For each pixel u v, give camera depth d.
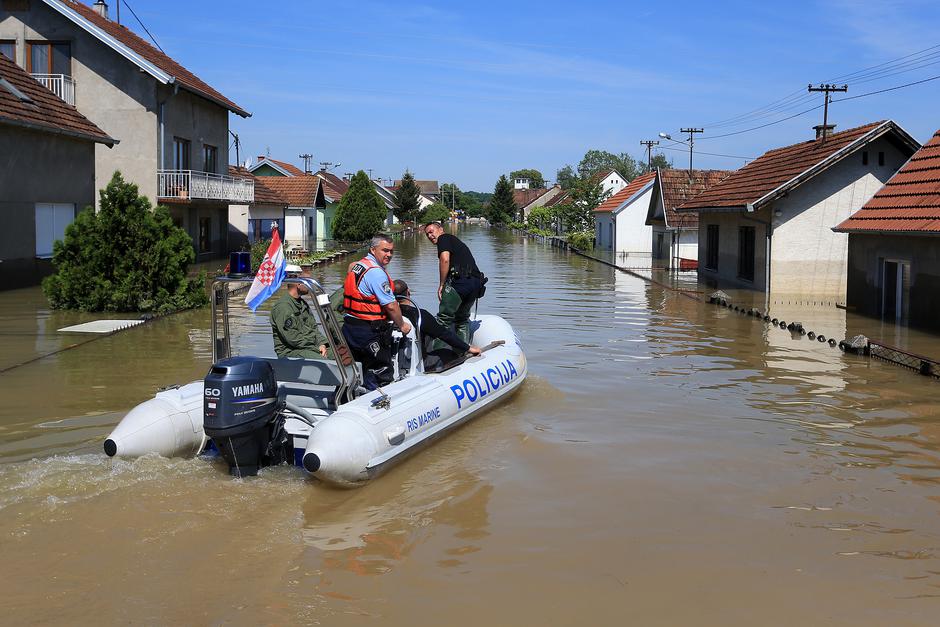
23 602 4.36
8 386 9.42
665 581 4.80
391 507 5.85
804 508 5.96
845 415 8.62
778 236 21.97
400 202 100.06
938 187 15.87
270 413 6.10
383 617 4.32
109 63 26.47
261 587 4.61
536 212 87.38
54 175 21.39
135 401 8.70
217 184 29.84
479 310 18.03
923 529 5.61
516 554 5.12
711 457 7.13
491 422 8.20
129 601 4.40
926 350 12.47
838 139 22.67
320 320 6.43
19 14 26.25
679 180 37.06
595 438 7.68
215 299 6.71
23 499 5.68
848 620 4.39
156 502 5.70
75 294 16.09
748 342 13.63
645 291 22.89
